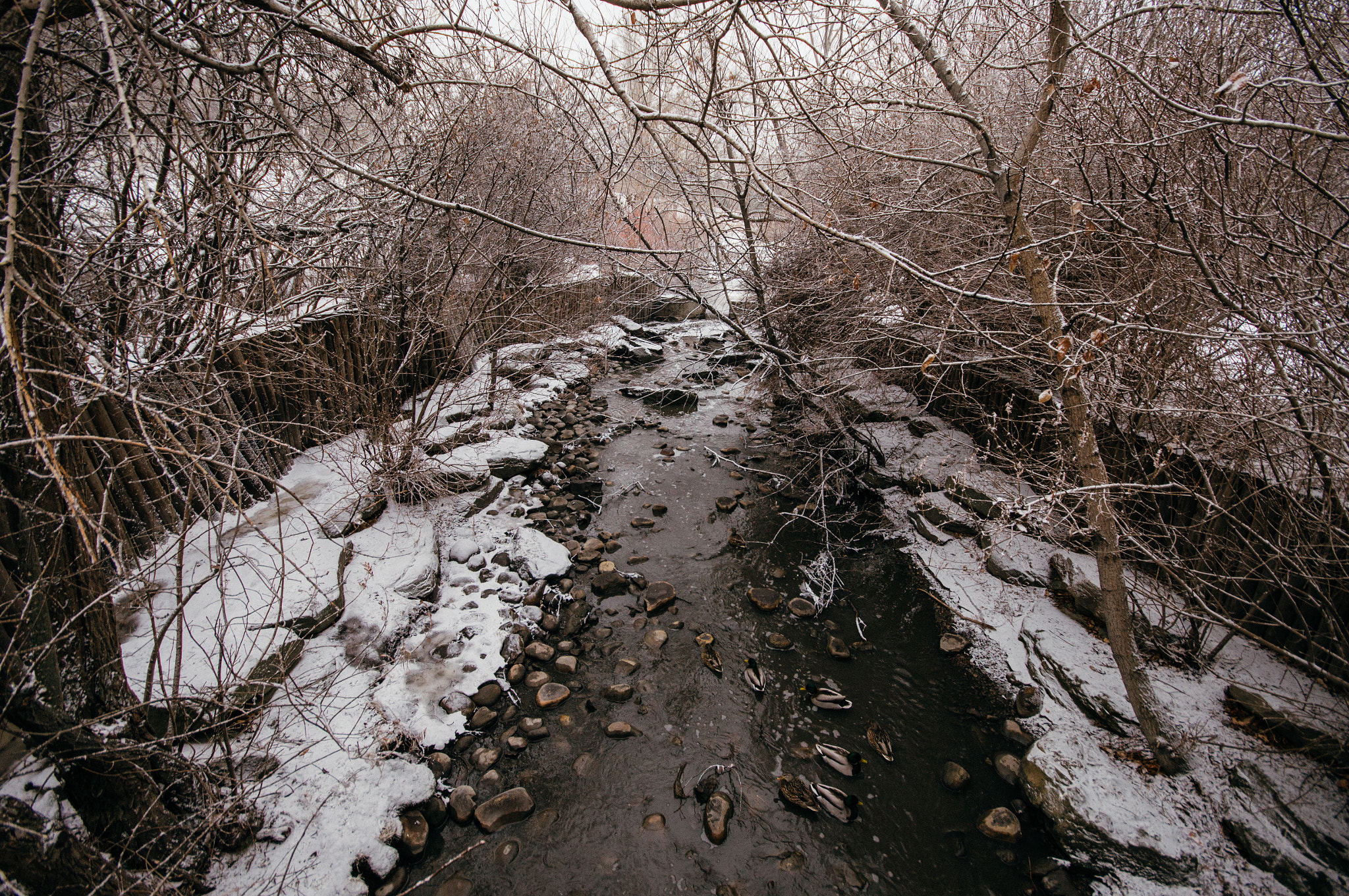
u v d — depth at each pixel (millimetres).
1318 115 3092
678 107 4016
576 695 4188
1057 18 3205
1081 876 3008
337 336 5715
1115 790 3234
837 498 6707
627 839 3242
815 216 5805
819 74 3619
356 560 4754
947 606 4977
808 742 3859
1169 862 2896
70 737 2199
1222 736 3316
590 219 6473
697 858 3152
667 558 5781
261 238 2305
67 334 2398
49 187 2145
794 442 8133
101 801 2389
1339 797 2916
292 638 3729
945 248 5531
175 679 2537
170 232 2809
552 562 5406
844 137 5258
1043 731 3760
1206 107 2848
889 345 6641
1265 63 3387
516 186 6625
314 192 4266
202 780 2643
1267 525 3416
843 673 4449
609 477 7375
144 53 1962
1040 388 5184
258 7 2570
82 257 2480
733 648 4668
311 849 2896
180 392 3354
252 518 4770
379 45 2631
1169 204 2914
